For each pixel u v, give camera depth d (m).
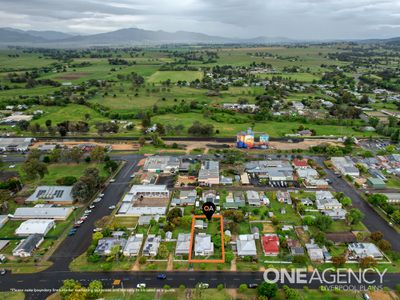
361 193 132.12
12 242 102.12
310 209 118.81
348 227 108.50
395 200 123.19
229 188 137.25
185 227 109.06
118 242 98.38
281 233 103.88
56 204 124.81
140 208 119.12
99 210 120.94
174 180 144.00
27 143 186.38
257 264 91.06
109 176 149.25
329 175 149.25
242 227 109.06
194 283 84.19
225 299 78.50
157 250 95.75
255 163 158.75
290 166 154.75
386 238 102.56
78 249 98.62
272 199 127.31
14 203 125.38
